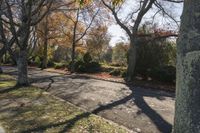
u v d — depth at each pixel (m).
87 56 41.59
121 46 43.06
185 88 3.11
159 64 28.73
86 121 10.14
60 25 49.28
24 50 21.77
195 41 3.07
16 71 42.28
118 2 8.49
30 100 14.78
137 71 28.42
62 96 17.33
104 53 83.81
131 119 11.59
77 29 48.53
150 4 28.00
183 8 3.21
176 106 3.24
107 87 22.80
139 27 29.66
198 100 3.02
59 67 50.06
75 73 39.34
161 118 11.82
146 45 28.83
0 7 20.75
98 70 39.38
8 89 19.36
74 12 43.19
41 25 49.44
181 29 3.21
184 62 3.13
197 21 3.07
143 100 16.53
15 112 11.62
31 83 24.66
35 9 22.12
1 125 9.41
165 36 28.34
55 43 57.94
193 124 3.04
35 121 10.02
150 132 9.76
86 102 15.34
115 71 33.97
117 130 9.18
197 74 3.03
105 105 14.56
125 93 19.50
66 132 8.70
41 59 60.84
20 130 8.83
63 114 11.28
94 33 48.16
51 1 21.97
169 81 24.73
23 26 21.41
